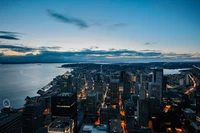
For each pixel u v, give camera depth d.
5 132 160.00
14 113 187.75
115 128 199.50
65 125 161.88
